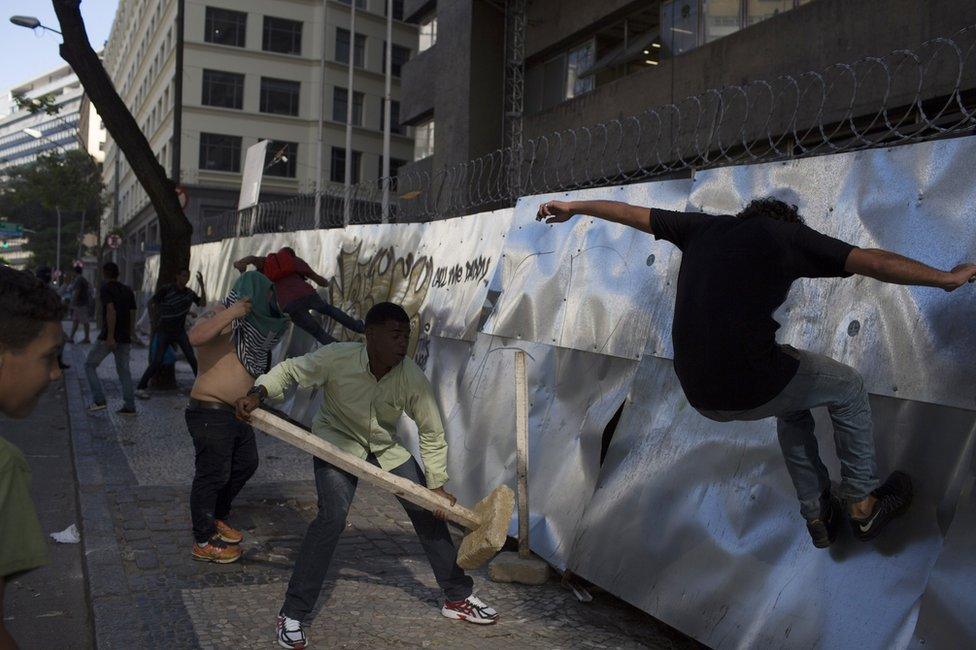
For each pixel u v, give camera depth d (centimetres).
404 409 398
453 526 567
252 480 691
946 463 309
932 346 327
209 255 1645
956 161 338
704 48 1420
